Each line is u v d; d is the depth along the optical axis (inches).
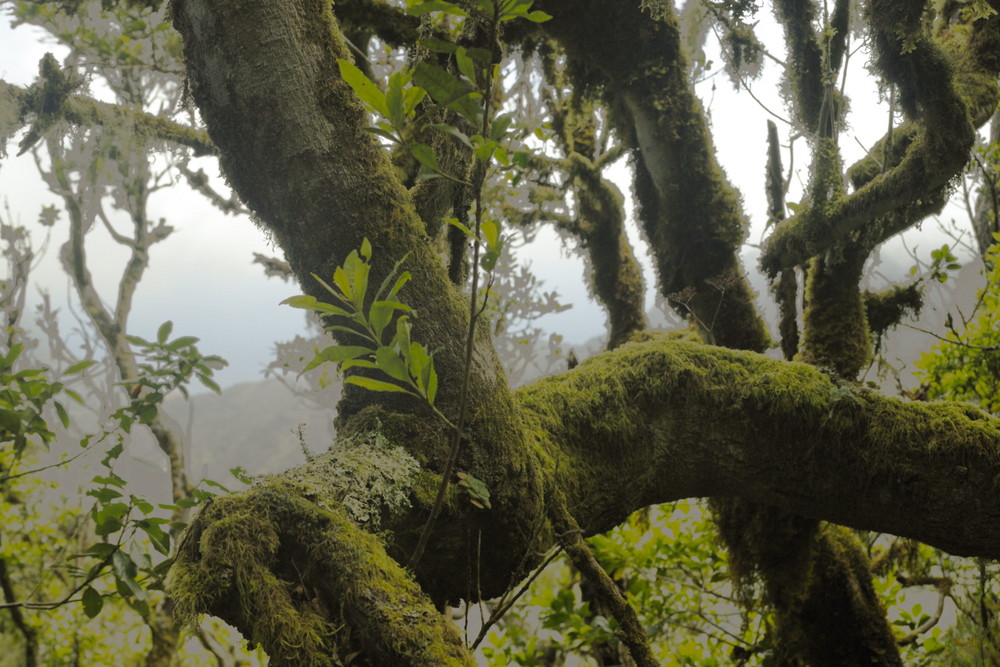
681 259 191.9
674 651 220.4
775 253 187.0
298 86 106.7
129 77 245.1
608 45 175.6
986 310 203.5
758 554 176.9
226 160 113.7
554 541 119.0
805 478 135.1
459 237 115.1
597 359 141.1
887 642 178.9
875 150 198.7
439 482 105.0
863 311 188.2
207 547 82.0
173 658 256.4
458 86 72.8
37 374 133.0
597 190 223.0
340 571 81.8
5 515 249.0
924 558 218.4
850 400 131.9
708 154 186.1
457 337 108.2
